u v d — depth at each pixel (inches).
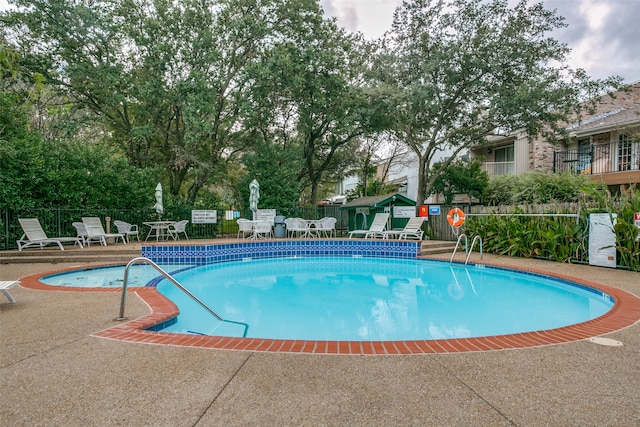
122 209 585.6
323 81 728.3
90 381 99.2
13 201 446.0
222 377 102.2
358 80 799.1
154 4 651.5
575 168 707.4
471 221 492.7
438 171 755.4
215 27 690.8
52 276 309.3
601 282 267.6
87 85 660.1
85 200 547.2
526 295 280.1
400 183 1163.9
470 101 697.0
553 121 634.8
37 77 250.1
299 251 520.7
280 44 711.7
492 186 741.9
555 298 270.7
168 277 179.8
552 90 597.6
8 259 382.6
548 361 115.1
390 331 194.4
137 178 608.1
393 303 256.8
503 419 80.3
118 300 203.2
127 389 94.7
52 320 161.3
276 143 864.3
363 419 80.5
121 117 710.5
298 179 881.5
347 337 184.4
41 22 600.1
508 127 673.0
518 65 620.7
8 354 119.3
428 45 649.6
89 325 153.5
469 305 250.1
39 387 95.6
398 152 1069.1
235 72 739.4
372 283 330.3
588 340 136.6
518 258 416.8
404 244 478.9
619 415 81.9
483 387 96.6
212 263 448.1
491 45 605.6
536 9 597.6
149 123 693.9
